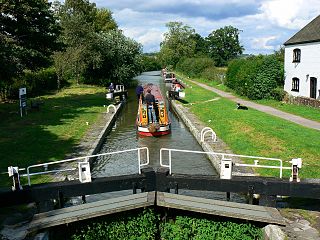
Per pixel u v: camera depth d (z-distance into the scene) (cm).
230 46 10612
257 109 2647
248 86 3244
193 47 10231
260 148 1634
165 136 2272
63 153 1653
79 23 4488
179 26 10212
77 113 2727
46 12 2942
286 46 3247
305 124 2044
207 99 3447
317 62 2744
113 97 3550
